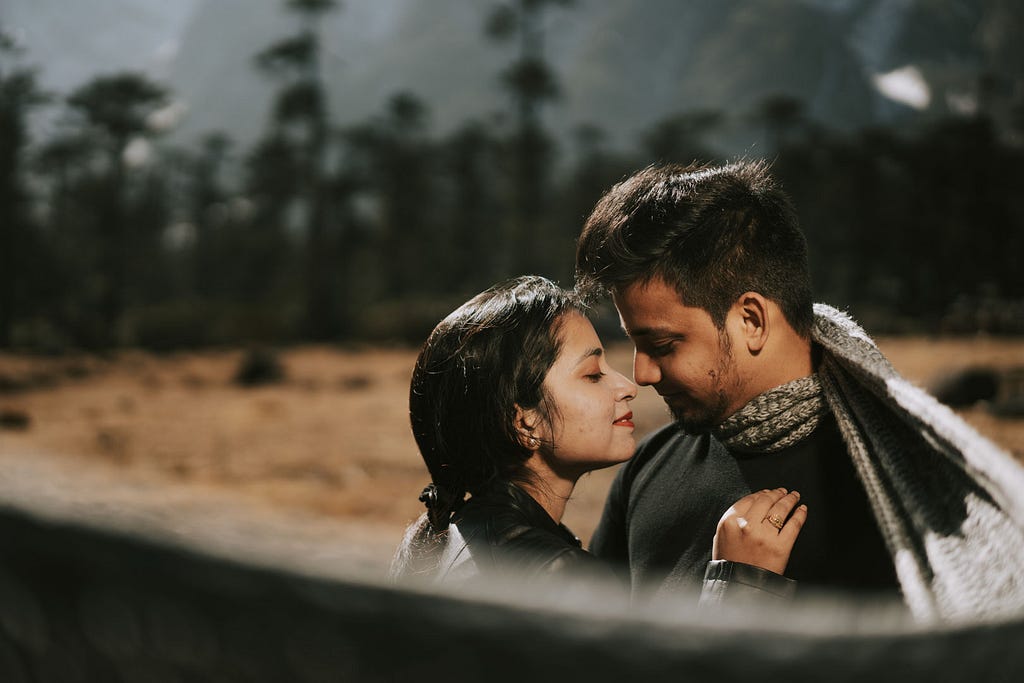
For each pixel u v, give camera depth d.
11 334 37.84
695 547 1.32
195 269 65.69
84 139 57.69
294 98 53.78
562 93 58.16
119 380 21.38
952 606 0.59
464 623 0.16
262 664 0.16
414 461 9.35
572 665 0.16
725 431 1.25
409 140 61.19
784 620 0.17
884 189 55.06
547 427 1.25
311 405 15.72
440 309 41.28
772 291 1.20
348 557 0.17
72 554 0.16
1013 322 29.94
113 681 0.17
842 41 127.88
